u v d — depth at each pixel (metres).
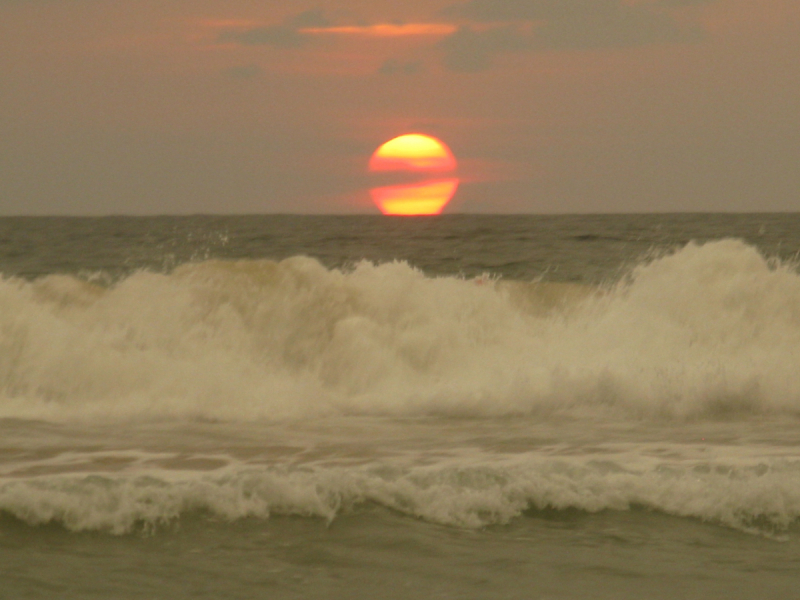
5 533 22.91
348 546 22.94
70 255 116.81
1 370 41.50
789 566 22.28
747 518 25.25
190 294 48.62
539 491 26.09
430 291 50.41
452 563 22.09
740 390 39.28
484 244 137.00
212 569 21.50
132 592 20.17
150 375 42.00
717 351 47.69
